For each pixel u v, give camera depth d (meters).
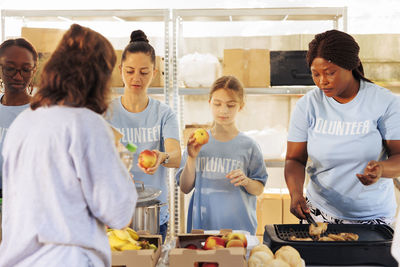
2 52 1.82
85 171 0.90
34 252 0.91
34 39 2.60
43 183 0.90
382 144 1.71
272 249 1.36
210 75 2.72
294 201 1.75
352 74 1.68
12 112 1.86
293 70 2.66
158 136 1.99
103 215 0.93
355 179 1.71
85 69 0.94
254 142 2.11
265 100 3.16
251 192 2.02
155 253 1.27
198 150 1.96
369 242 1.32
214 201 2.07
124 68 1.92
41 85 0.96
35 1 3.60
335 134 1.71
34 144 0.91
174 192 2.76
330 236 1.40
